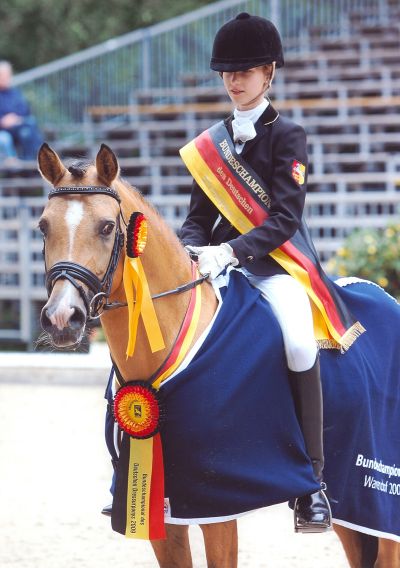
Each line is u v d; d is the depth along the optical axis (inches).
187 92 1114.7
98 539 370.6
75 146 1056.2
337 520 257.8
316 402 245.3
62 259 210.2
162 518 229.8
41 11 1421.0
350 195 852.0
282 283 251.3
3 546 361.1
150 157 1051.9
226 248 244.2
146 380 231.9
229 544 236.5
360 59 1125.1
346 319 264.1
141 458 231.0
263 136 257.8
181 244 243.1
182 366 231.6
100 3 1434.5
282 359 241.8
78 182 218.5
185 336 234.7
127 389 230.4
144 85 1131.9
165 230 237.1
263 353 237.5
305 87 1071.0
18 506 408.2
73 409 575.2
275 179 254.1
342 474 256.4
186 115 1086.4
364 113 1040.2
